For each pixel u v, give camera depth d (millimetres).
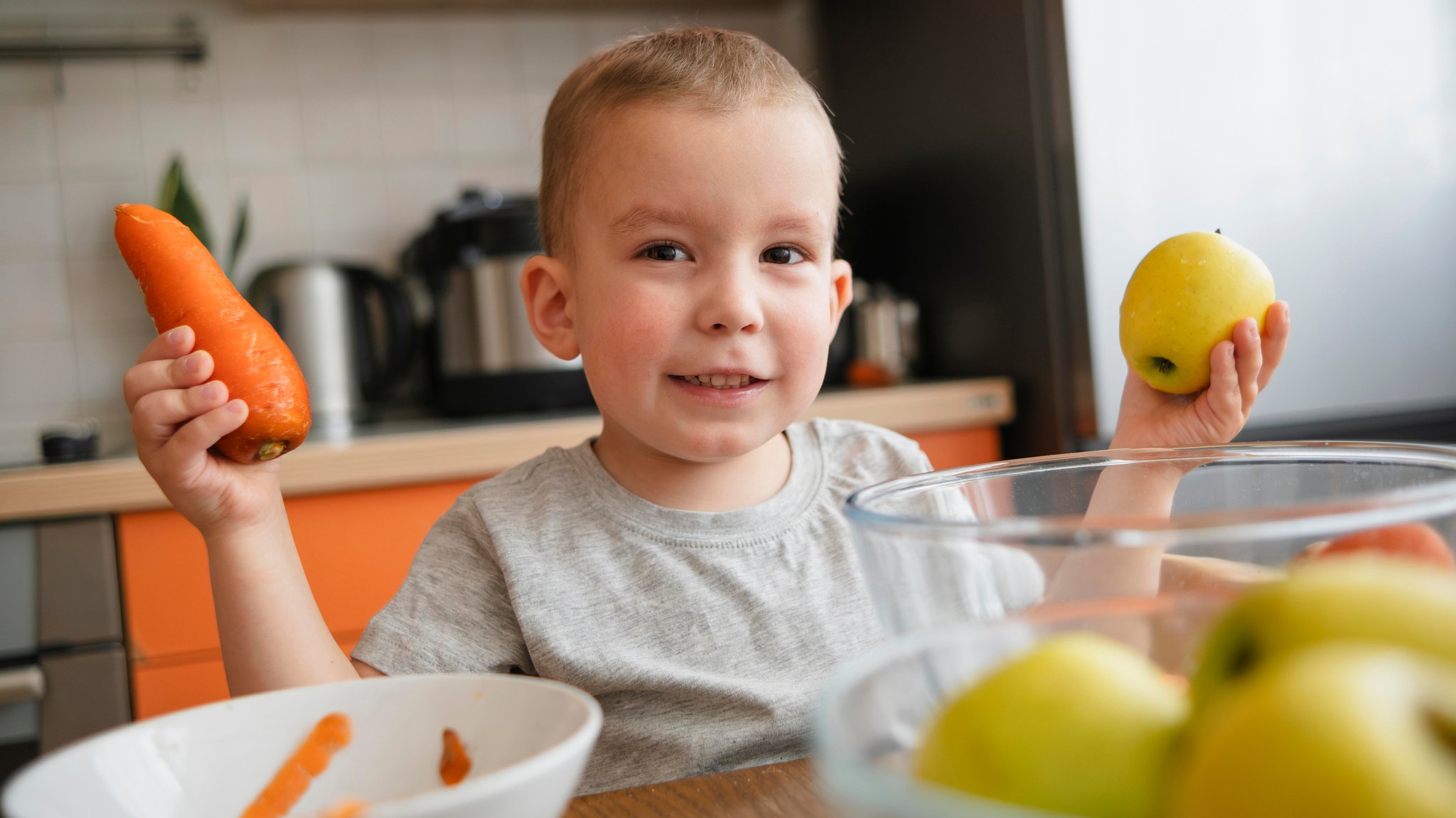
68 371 1935
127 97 1962
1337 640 246
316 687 453
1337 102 1630
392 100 2076
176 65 1984
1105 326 1564
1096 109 1552
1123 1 1554
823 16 2229
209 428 580
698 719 771
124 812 394
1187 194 1579
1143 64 1562
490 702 436
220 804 419
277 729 440
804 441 946
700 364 790
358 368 1817
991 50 1669
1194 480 520
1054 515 530
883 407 1615
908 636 371
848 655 802
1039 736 255
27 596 1370
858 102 2102
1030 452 1669
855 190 2141
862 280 2133
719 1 2199
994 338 1738
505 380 1752
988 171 1707
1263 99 1602
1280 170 1608
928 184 1872
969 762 261
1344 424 1634
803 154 800
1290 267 1613
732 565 828
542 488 870
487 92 2115
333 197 2051
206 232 1858
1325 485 483
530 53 2135
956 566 361
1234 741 218
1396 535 329
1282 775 206
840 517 874
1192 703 268
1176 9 1568
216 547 622
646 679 771
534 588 801
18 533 1366
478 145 2113
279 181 2029
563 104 881
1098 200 1556
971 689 275
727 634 803
